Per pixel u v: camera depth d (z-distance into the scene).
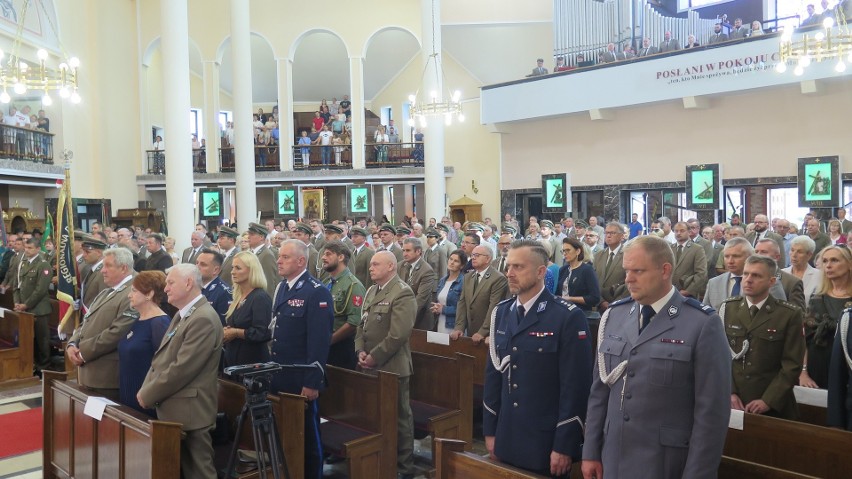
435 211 18.48
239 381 5.04
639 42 16.70
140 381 4.49
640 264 2.77
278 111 21.59
